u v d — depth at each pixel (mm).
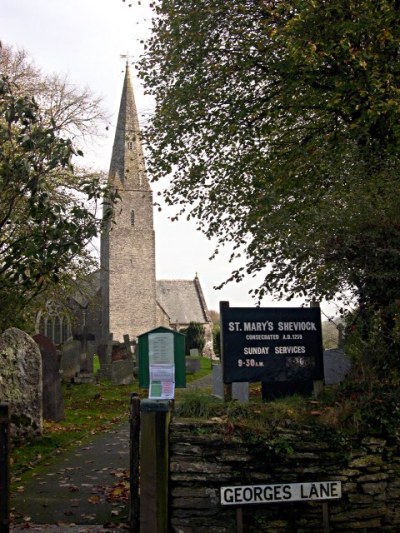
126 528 6375
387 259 6820
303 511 6023
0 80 11797
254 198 13477
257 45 13117
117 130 66562
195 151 15375
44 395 13227
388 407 6367
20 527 6434
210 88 14055
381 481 6164
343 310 7297
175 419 6180
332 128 13180
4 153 11031
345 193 7715
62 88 26172
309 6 10992
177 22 13625
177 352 6617
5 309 16078
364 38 11508
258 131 14375
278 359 6914
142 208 66375
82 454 10047
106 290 63656
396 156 9969
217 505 5898
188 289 77375
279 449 6004
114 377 22344
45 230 10258
